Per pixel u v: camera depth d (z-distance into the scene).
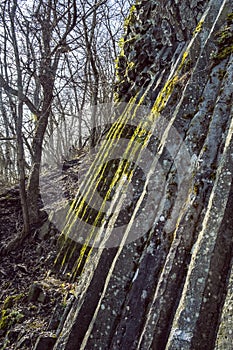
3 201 8.12
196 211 2.89
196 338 2.31
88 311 3.32
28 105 7.18
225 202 2.66
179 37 5.16
